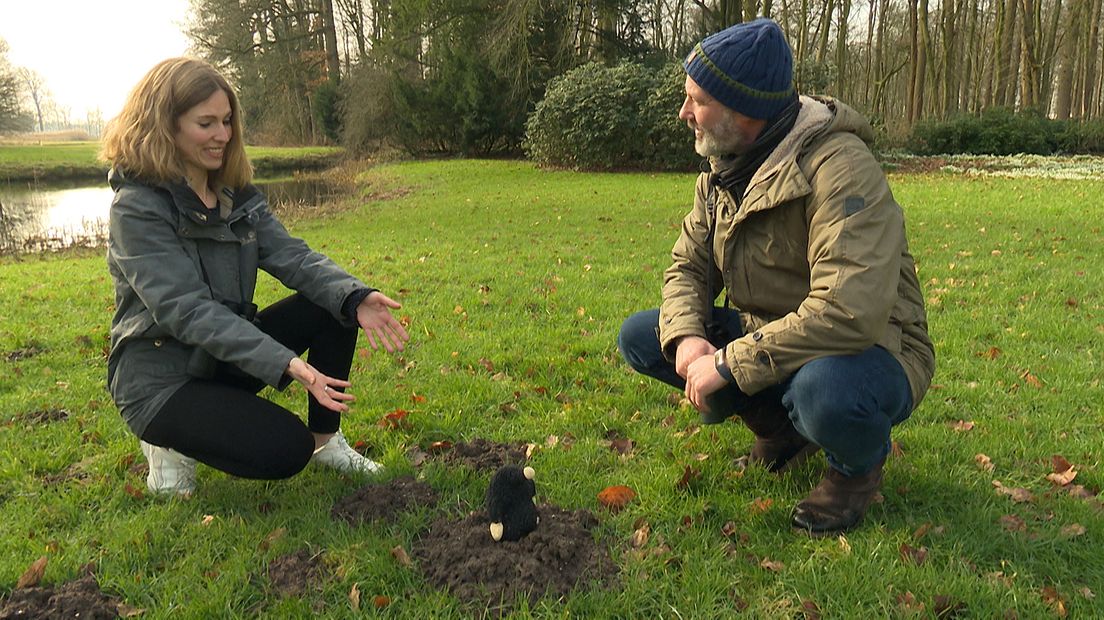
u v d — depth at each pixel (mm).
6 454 3197
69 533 2609
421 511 2635
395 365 4395
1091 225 9555
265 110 39812
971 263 7223
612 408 3721
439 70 29203
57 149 38562
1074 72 34312
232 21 36406
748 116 2348
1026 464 3033
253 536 2527
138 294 2445
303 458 2557
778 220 2432
